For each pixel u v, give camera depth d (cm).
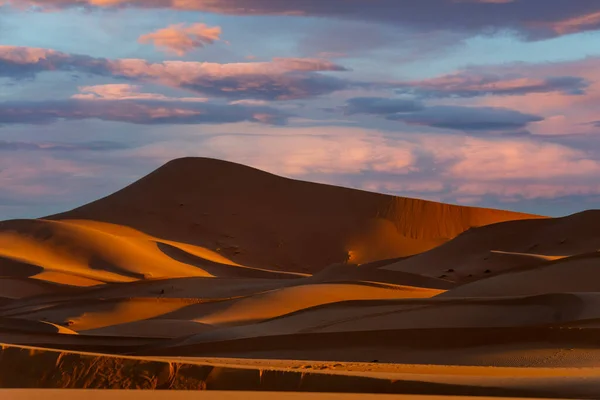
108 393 2562
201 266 17400
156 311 9231
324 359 4759
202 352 5278
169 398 2467
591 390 2673
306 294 9219
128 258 16238
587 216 15450
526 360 4262
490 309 6625
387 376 2867
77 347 6366
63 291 11700
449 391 2703
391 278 11988
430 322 6419
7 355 3247
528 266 8975
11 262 14688
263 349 5097
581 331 4600
